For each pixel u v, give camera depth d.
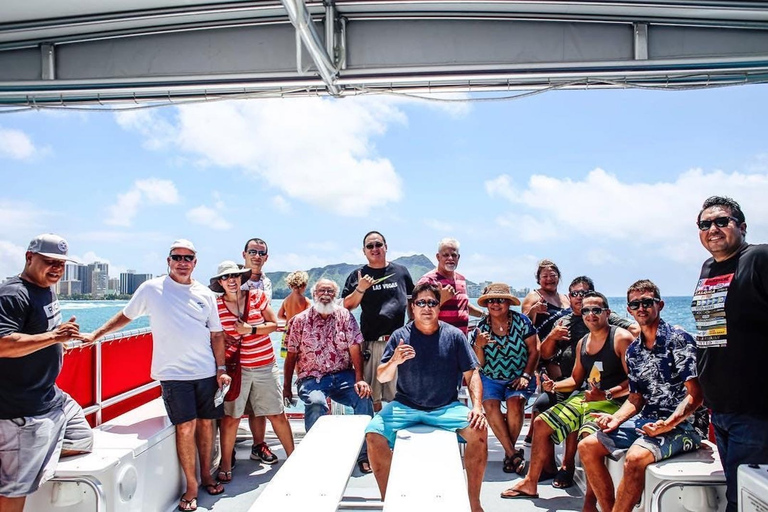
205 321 4.27
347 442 3.69
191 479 4.14
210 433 4.46
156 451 3.87
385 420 3.86
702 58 4.21
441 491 2.86
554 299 5.46
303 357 4.88
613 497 3.68
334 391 4.79
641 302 3.61
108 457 3.39
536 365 4.96
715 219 2.92
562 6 4.12
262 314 4.77
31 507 3.22
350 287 5.28
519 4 4.12
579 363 4.42
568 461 4.52
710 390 2.99
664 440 3.36
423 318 3.90
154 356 4.16
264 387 4.76
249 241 5.64
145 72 4.45
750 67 4.24
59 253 3.22
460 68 4.29
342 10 4.22
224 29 4.40
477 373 3.96
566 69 4.28
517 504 4.20
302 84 4.39
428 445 3.47
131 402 5.06
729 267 2.93
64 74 4.48
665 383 3.62
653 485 3.19
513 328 4.84
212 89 4.68
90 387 4.34
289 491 2.95
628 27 4.28
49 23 4.24
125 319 4.16
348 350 4.87
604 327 4.26
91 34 4.41
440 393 3.94
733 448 2.90
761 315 2.79
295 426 5.86
